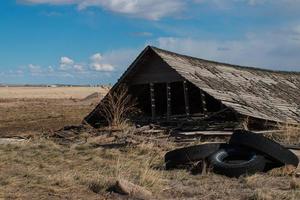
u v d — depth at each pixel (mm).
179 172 13484
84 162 15266
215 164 13398
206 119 22719
